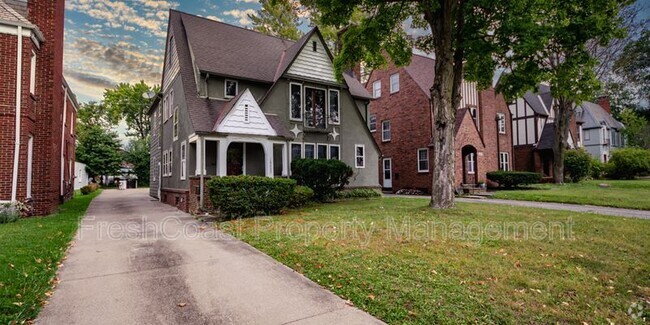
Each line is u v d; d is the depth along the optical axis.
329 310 3.22
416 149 19.30
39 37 9.87
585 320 2.97
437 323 2.90
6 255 4.74
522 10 8.62
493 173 18.58
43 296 3.53
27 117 9.15
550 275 4.09
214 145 12.69
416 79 19.69
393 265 4.46
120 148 40.19
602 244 5.54
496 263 4.54
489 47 9.44
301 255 5.02
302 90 14.39
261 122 11.98
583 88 9.88
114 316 3.11
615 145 35.72
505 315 3.04
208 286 3.90
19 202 8.78
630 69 22.73
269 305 3.35
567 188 17.22
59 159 14.03
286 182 9.58
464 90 19.80
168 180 15.67
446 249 5.25
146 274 4.33
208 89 12.72
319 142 14.76
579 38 8.91
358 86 18.19
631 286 3.77
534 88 10.60
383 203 12.13
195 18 14.90
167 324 2.96
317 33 14.96
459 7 9.91
